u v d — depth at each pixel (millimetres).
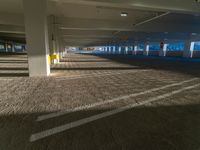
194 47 30609
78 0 7465
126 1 7984
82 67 12773
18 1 10742
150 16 14477
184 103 4402
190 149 2410
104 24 16875
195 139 2680
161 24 18141
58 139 2605
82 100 4543
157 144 2520
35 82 6801
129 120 3326
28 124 3082
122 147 2426
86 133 2797
